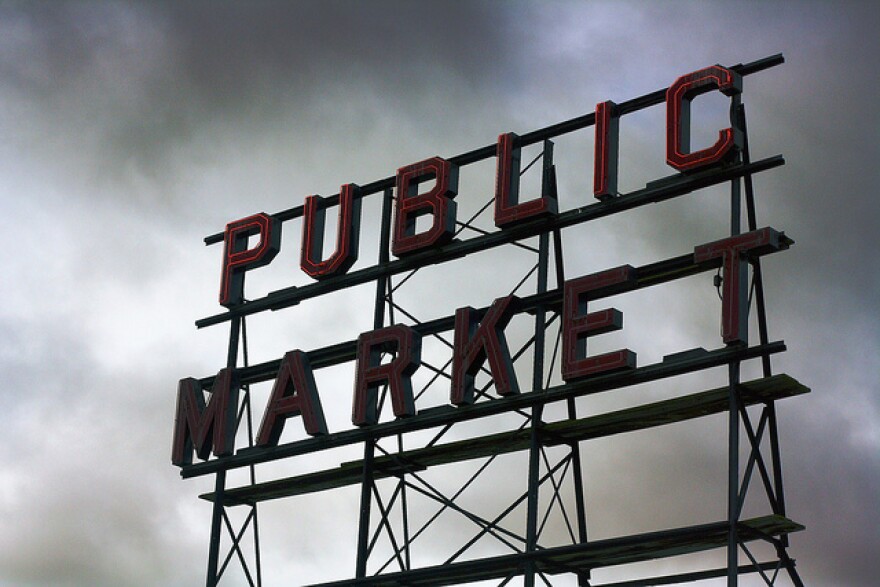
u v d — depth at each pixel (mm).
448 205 43750
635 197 40344
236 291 47625
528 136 43000
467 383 41500
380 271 44875
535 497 39438
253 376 46625
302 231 46875
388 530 42156
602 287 39531
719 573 38062
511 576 39312
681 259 38656
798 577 37031
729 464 36250
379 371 43062
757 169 38500
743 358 37188
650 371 38438
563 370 39469
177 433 47281
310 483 44656
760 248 37438
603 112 41250
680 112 39844
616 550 37938
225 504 46250
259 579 45656
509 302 41312
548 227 41812
